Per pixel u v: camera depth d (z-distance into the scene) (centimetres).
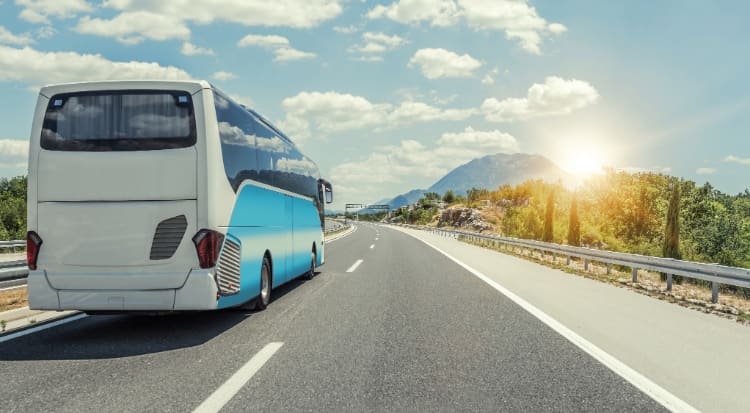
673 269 1121
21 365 535
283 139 1066
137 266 658
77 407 403
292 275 1134
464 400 416
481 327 714
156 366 527
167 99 671
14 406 406
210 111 677
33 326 759
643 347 602
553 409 397
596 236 4025
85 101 669
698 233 4122
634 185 4828
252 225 821
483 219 10750
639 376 485
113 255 659
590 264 2006
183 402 412
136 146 664
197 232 661
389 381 468
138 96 670
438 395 429
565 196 5122
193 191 662
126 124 666
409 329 701
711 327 730
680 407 404
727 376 488
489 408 398
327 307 890
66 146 664
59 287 661
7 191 7500
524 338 646
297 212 1196
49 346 626
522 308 872
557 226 4034
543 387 451
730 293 1330
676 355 566
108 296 659
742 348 602
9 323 784
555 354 567
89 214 660
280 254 1018
